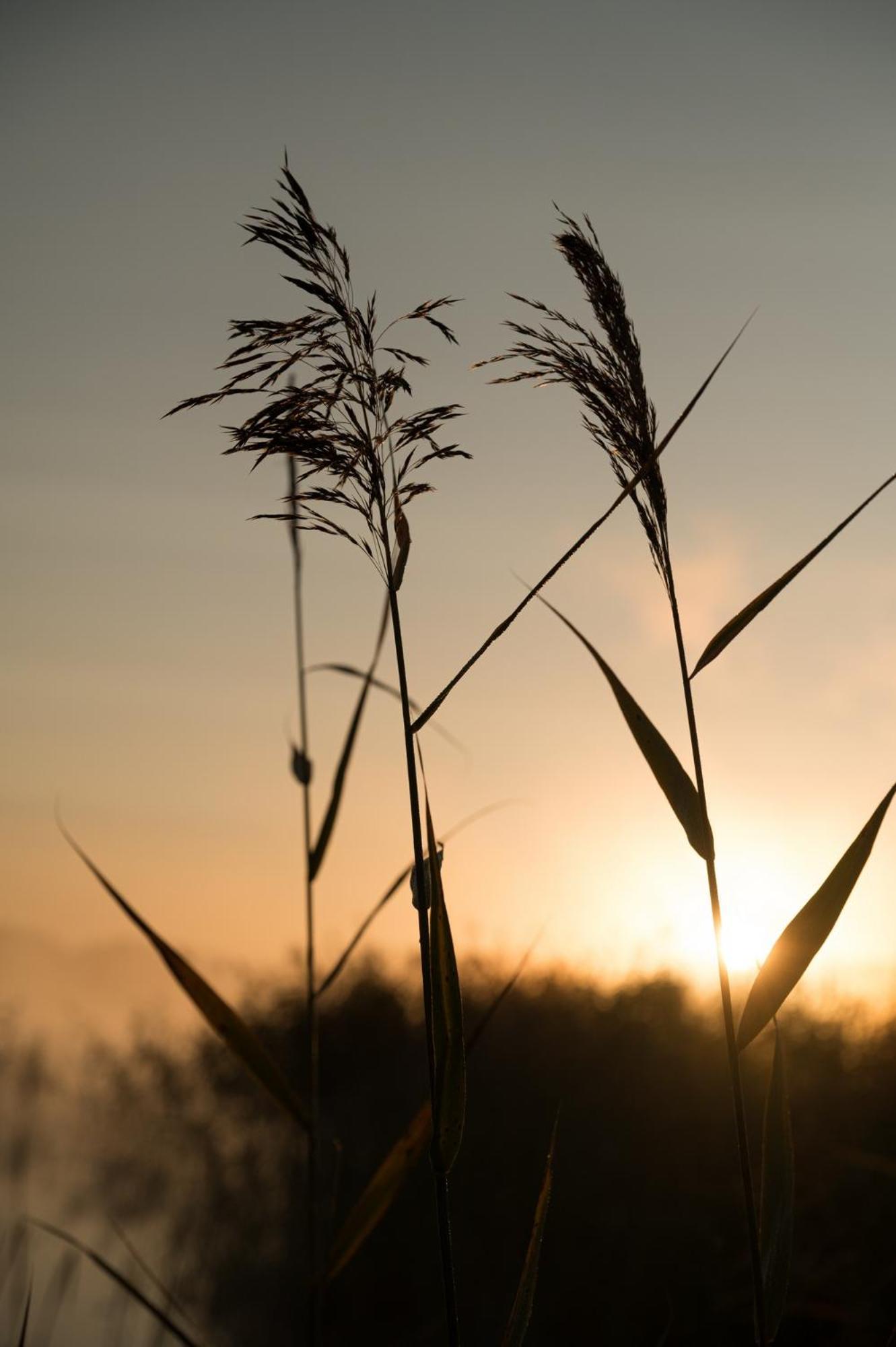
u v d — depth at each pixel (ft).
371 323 5.17
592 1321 12.83
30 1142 23.67
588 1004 22.27
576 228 5.62
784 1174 5.11
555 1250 14.78
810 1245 12.32
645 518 5.63
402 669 5.06
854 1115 14.89
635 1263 13.32
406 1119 21.77
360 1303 15.64
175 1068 27.73
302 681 9.96
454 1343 4.54
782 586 5.42
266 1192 20.81
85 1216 19.99
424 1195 17.85
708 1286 12.45
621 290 5.65
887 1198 12.46
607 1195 15.42
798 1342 11.27
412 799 4.95
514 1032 21.65
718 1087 17.25
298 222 5.05
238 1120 25.04
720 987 5.13
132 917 8.14
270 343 5.11
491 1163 17.83
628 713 5.40
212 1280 17.60
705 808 5.29
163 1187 21.33
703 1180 15.06
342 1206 19.22
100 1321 15.02
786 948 5.10
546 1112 17.97
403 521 5.27
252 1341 15.31
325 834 9.16
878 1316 10.67
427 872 5.21
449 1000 4.91
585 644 5.49
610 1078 18.54
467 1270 15.67
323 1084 24.18
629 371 5.62
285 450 5.12
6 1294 12.92
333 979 8.61
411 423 5.23
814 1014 19.11
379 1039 24.63
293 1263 17.92
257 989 27.86
